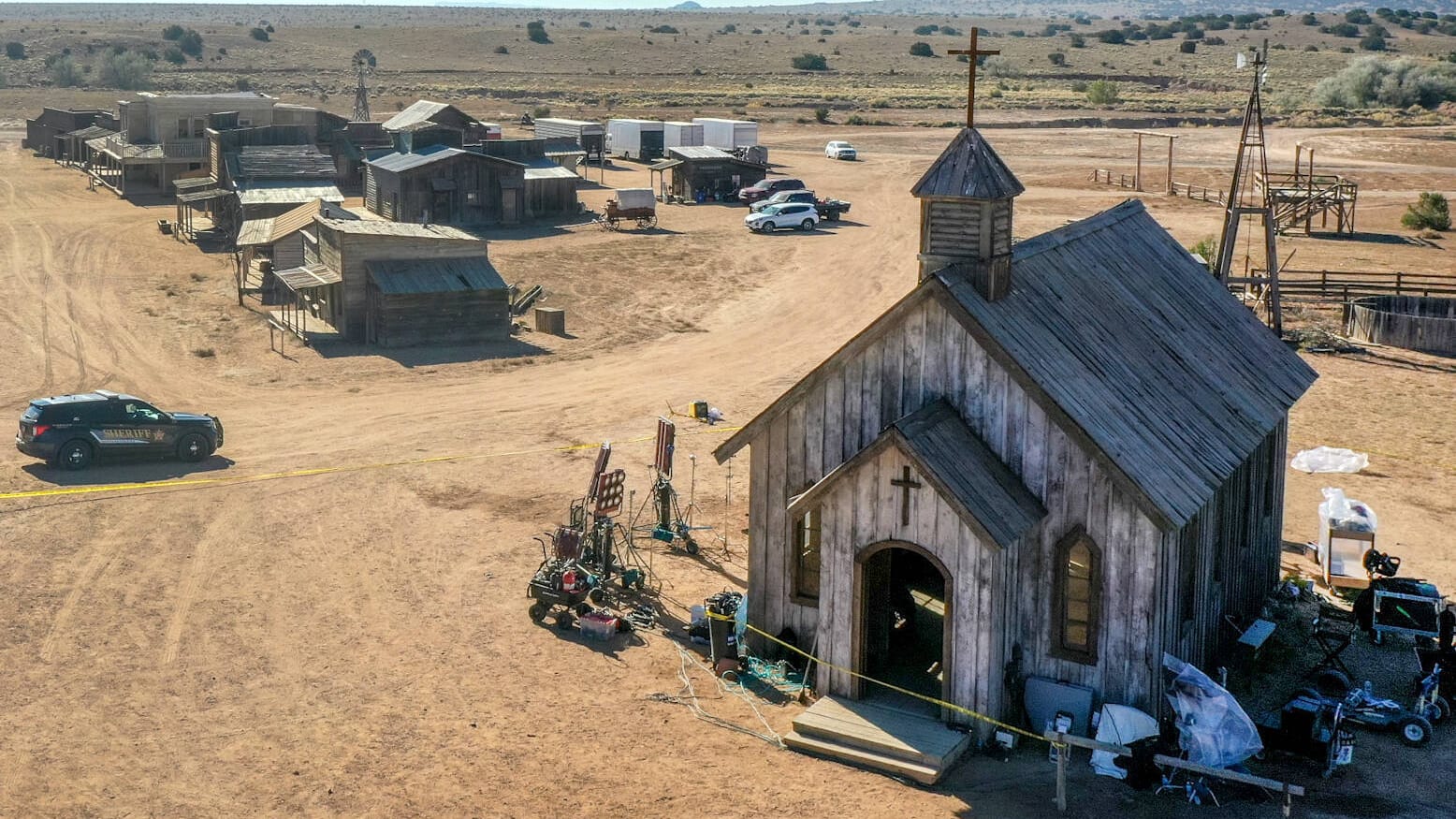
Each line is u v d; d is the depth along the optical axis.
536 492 33.16
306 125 95.69
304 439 38.50
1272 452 26.09
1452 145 119.69
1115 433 20.31
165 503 31.92
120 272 63.62
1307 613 26.31
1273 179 96.56
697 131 113.50
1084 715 20.27
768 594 23.09
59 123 107.62
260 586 26.61
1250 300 57.06
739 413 41.91
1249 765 20.22
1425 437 38.50
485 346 51.72
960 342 20.97
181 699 21.69
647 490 33.62
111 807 18.41
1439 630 23.36
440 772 19.41
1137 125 143.12
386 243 51.59
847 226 82.38
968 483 19.77
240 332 52.66
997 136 131.75
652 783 19.17
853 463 20.39
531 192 82.56
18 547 28.58
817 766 19.88
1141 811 18.69
